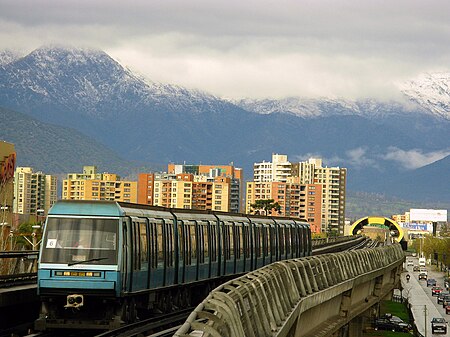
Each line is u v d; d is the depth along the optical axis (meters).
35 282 49.62
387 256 109.50
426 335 168.00
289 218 90.25
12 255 44.34
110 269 41.03
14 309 43.25
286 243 85.25
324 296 49.31
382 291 106.69
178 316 48.94
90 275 40.91
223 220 64.06
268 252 77.75
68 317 41.56
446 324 181.12
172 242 50.97
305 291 43.91
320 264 51.59
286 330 33.91
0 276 44.41
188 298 55.69
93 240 41.28
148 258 45.69
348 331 81.31
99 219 41.56
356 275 69.81
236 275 67.19
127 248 41.94
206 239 59.03
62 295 40.94
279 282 37.22
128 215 42.66
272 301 33.31
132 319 43.59
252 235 72.25
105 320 41.38
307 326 46.97
